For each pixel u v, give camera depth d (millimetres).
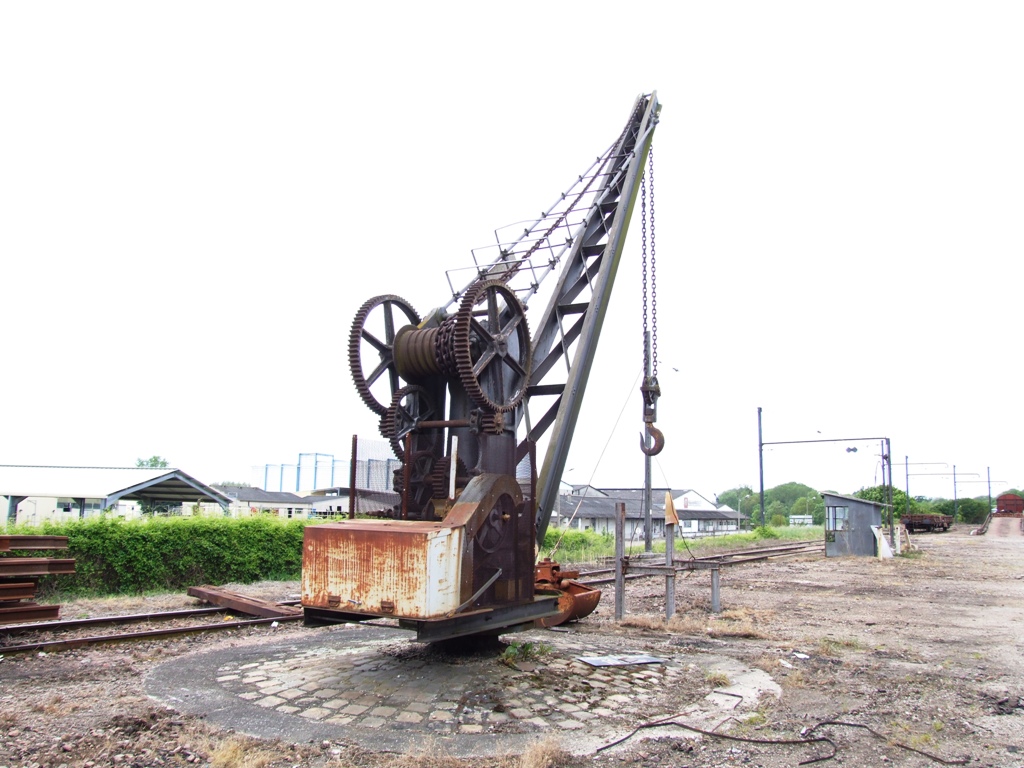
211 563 18812
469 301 8750
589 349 14281
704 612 14258
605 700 7289
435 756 5719
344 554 7582
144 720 6461
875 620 13453
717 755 5926
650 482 17562
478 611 7711
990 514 101250
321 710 6863
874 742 6355
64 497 27797
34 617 11383
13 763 5457
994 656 10156
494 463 9445
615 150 16984
